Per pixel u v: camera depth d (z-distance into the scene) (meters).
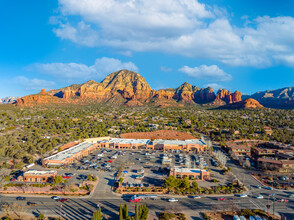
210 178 112.44
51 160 130.00
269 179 113.12
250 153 166.00
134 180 108.94
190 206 83.69
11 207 78.62
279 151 155.62
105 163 138.75
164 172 121.94
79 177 112.00
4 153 136.25
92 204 84.50
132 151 175.50
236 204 85.56
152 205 84.12
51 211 78.50
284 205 85.25
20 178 106.25
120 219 66.62
